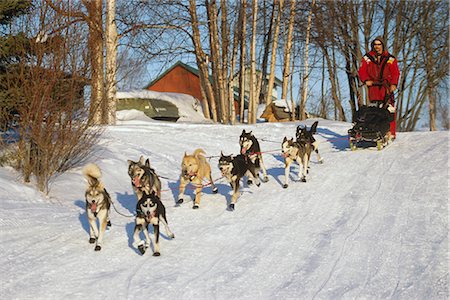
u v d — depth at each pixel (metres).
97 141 14.04
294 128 20.89
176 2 26.03
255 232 8.53
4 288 6.08
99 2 12.37
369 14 33.59
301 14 30.61
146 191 7.75
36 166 10.88
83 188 11.61
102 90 12.24
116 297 5.89
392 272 6.69
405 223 8.69
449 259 7.01
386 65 15.86
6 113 11.22
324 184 11.82
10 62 11.56
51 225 8.80
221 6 26.84
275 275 6.64
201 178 10.44
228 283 6.36
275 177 12.87
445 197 9.95
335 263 7.05
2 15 12.13
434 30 34.09
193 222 9.23
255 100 27.64
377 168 12.98
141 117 29.78
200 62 28.31
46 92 10.64
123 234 8.45
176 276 6.59
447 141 15.54
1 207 9.25
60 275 6.57
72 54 11.09
